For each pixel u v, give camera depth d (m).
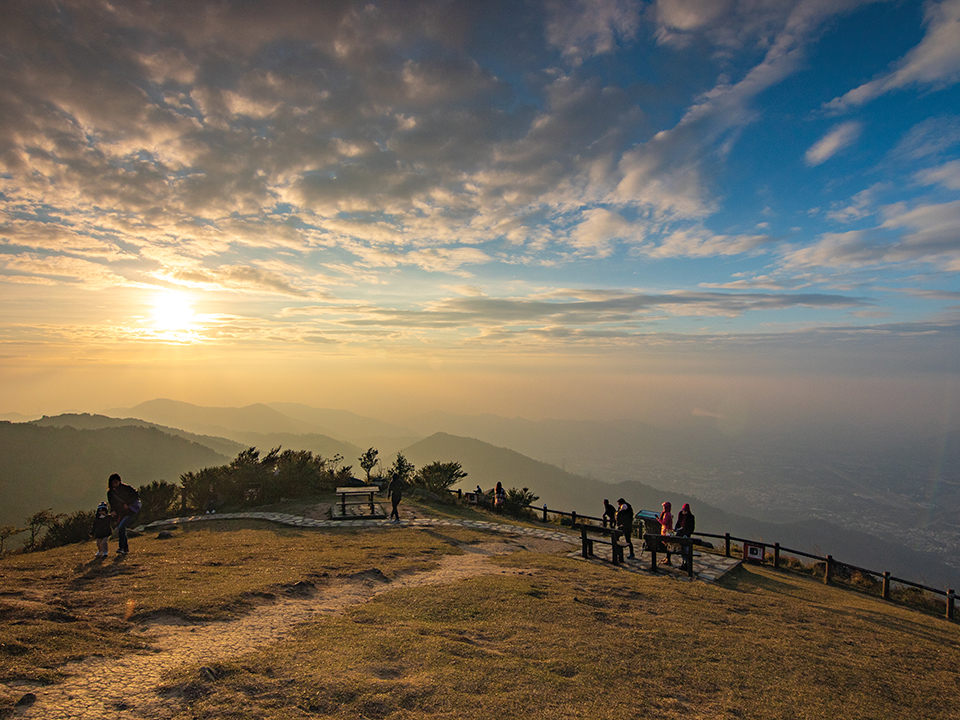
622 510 14.87
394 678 5.07
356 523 17.22
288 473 22.81
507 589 9.01
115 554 11.09
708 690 5.83
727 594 10.59
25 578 8.62
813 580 14.52
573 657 6.25
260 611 7.09
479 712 4.52
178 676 4.58
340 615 7.12
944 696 6.45
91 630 5.86
